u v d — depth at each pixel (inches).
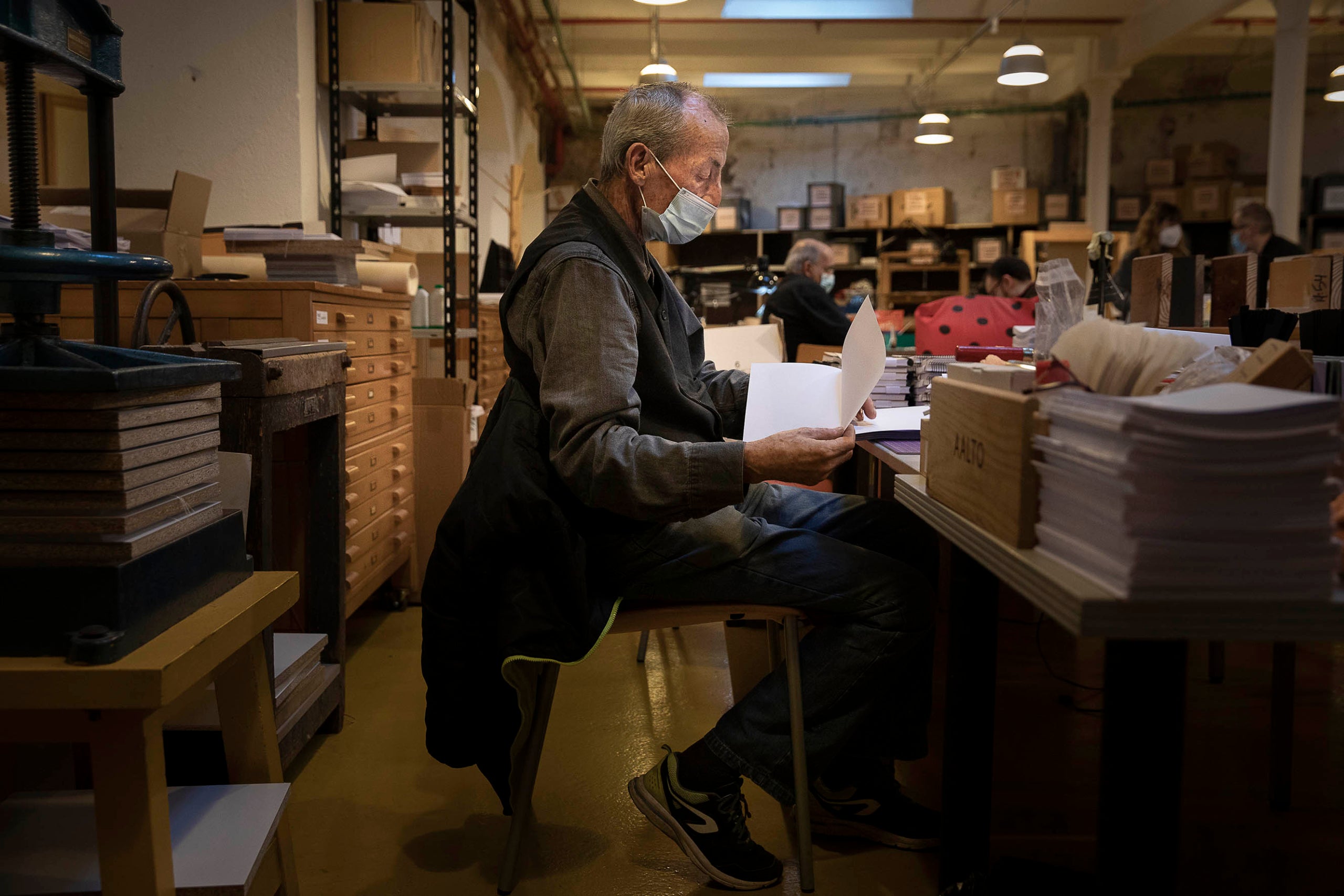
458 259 206.7
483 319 193.3
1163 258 90.0
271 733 51.9
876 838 65.9
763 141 446.3
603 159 63.6
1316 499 29.0
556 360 54.7
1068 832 66.3
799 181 445.1
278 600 50.6
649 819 61.2
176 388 44.2
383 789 74.4
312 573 84.6
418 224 161.6
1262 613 29.1
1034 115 429.7
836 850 65.4
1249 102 411.8
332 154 149.0
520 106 350.0
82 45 50.2
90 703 36.9
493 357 204.5
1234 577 29.1
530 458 57.3
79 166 135.0
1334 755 80.7
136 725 37.7
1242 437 28.2
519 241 310.8
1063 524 33.7
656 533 58.9
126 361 43.7
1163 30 316.2
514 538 55.7
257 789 50.7
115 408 39.1
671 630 119.4
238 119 141.6
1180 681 32.0
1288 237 287.9
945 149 435.5
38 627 38.3
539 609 55.6
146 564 40.5
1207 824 68.7
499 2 271.3
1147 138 419.8
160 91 141.5
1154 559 28.9
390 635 115.6
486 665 58.1
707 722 88.4
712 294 247.6
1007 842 64.8
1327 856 64.3
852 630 59.6
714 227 422.0
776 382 62.5
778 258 435.2
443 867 62.8
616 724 87.9
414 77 147.7
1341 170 405.1
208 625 43.3
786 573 59.1
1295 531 28.9
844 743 60.5
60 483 39.1
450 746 58.9
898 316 177.8
